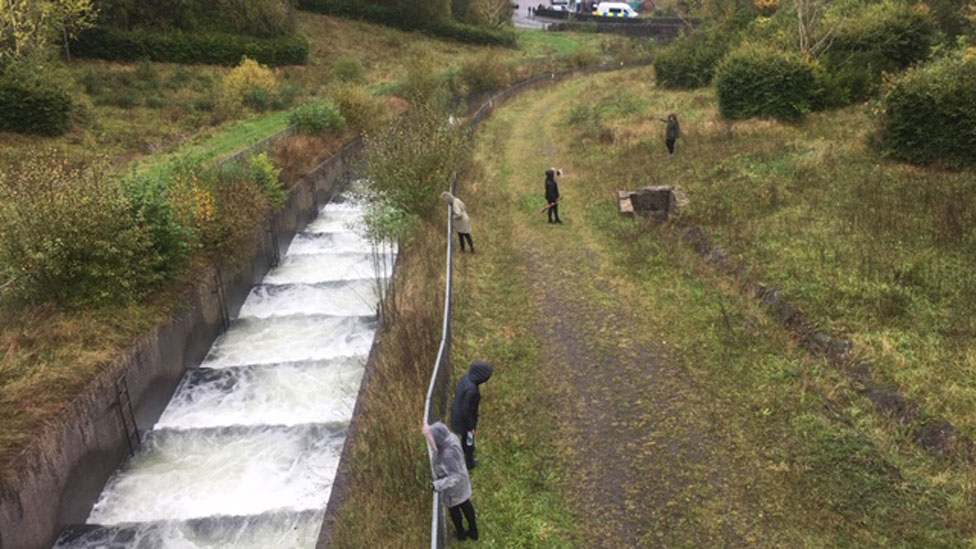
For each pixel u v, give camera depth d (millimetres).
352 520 7277
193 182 14367
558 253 14633
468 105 35312
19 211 10445
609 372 9781
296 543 8398
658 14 68812
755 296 10883
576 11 74375
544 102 38688
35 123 22141
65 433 8719
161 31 35469
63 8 27688
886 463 7129
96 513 9148
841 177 14672
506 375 10000
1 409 8484
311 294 15867
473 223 17062
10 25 24297
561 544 6805
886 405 7824
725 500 7105
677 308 11328
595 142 23984
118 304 11133
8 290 10391
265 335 14031
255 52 37594
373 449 8320
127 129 25000
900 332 8797
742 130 20375
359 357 12938
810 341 9383
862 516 6582
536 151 25344
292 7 44656
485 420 8883
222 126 27203
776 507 6902
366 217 16297
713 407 8617
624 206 15961
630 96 32375
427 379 9531
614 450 8109
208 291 13453
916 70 16062
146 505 9258
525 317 11820
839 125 19328
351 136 26797
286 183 19766
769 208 13820
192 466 10039
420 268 14180
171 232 12062
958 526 6242
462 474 6410
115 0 33531
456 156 19031
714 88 30188
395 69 44219
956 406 7371
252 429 10859
